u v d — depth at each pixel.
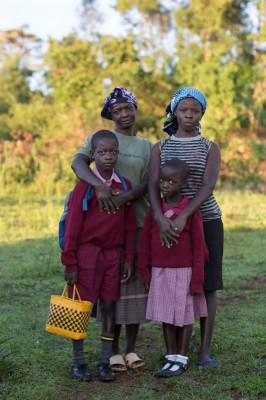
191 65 23.73
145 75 25.39
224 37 26.31
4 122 24.88
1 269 8.18
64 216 4.65
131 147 4.78
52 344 5.25
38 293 7.05
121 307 4.59
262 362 4.76
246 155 19.94
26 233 11.02
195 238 4.45
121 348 5.22
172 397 4.13
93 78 23.77
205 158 4.63
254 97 24.61
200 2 26.69
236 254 9.30
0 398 4.10
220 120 21.59
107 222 4.47
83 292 4.48
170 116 4.91
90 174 4.48
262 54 26.52
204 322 4.72
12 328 5.68
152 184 4.59
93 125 21.25
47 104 26.88
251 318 6.02
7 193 17.30
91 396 4.20
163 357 4.84
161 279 4.48
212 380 4.43
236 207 14.38
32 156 19.16
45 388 4.27
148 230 4.54
